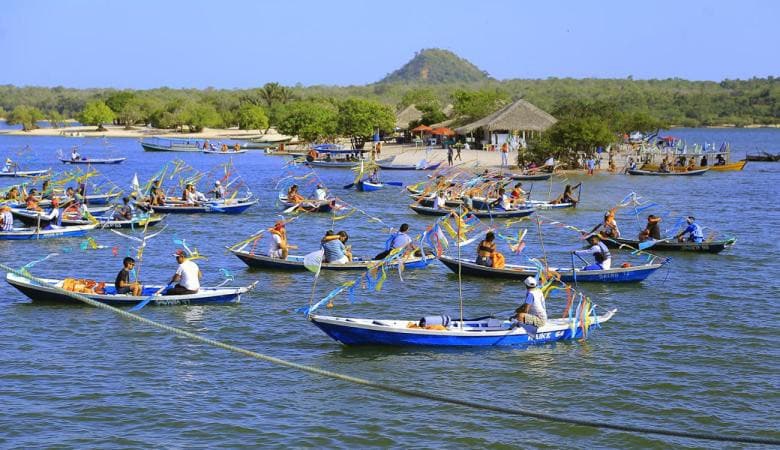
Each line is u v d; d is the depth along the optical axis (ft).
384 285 109.40
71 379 73.51
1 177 274.16
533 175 266.36
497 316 94.89
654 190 243.40
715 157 385.09
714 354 81.92
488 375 75.31
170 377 74.38
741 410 68.44
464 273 113.91
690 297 104.94
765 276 118.11
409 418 66.28
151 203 181.78
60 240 144.36
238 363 78.02
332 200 188.03
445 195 195.52
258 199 213.66
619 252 137.59
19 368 76.02
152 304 95.55
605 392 71.72
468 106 438.40
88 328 88.07
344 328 80.43
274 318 92.94
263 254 122.21
